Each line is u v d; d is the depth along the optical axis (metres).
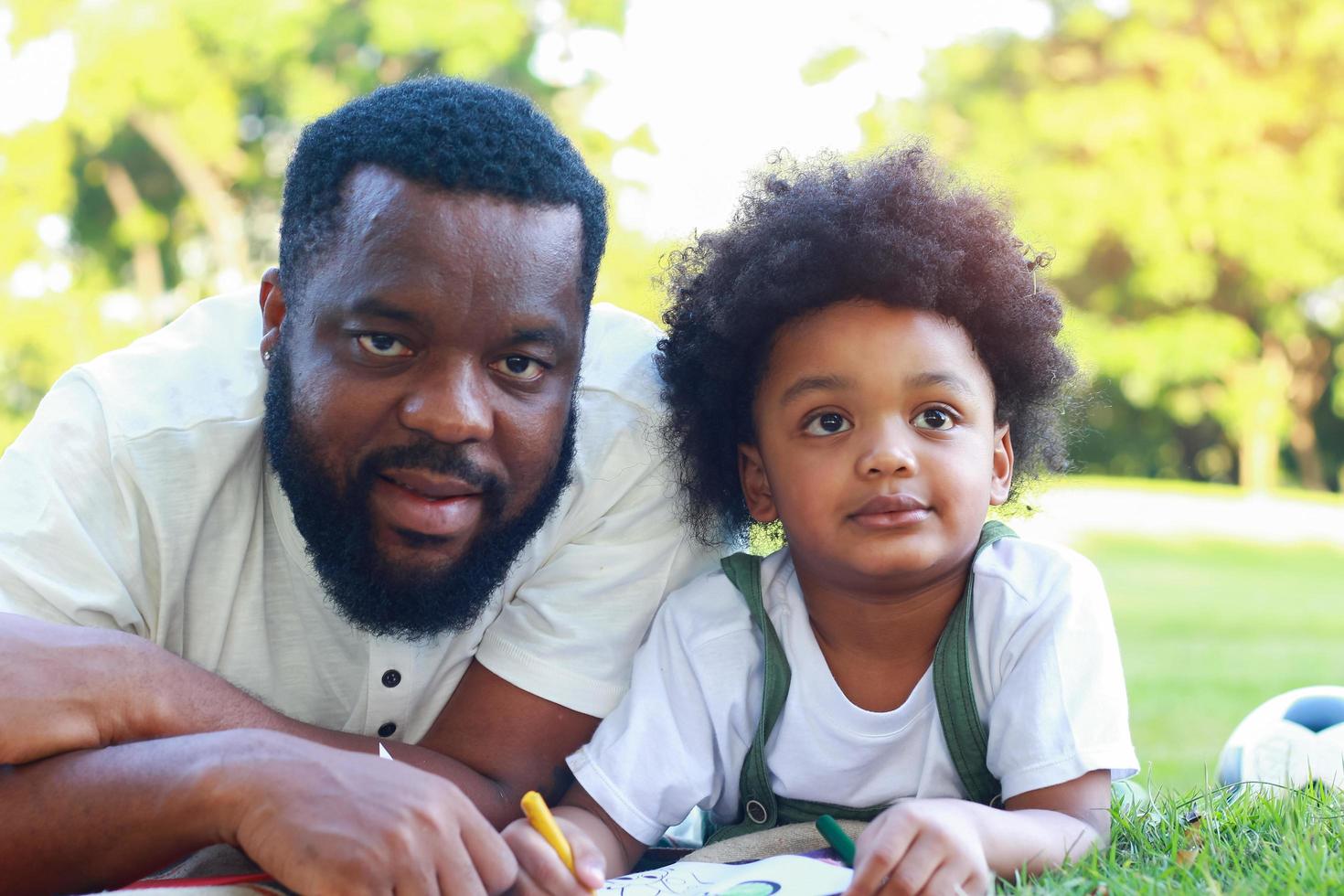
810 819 1.87
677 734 1.81
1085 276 17.44
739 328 1.90
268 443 1.80
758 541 2.23
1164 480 20.67
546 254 1.65
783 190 2.07
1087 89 16.59
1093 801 1.70
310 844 1.29
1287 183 16.12
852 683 1.86
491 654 1.87
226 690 1.61
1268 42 16.30
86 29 15.16
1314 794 1.85
